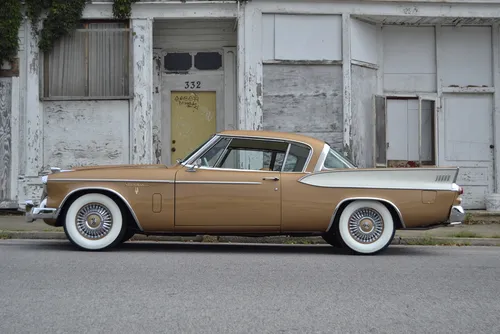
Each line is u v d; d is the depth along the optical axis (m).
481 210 13.60
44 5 12.73
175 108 14.35
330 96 13.05
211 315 5.09
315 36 13.04
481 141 13.96
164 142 14.29
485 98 14.00
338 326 4.84
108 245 8.31
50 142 12.97
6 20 12.57
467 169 13.95
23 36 12.83
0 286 6.08
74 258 7.73
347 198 8.27
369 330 4.76
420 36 13.99
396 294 5.98
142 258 7.83
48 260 7.56
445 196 8.35
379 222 8.41
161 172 8.29
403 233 11.02
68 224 8.31
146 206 8.20
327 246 9.69
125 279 6.45
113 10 12.77
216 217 8.23
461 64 14.00
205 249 9.05
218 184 8.23
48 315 5.05
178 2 12.81
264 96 12.97
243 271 7.02
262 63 12.91
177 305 5.40
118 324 4.81
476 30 14.01
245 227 8.28
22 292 5.83
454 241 10.24
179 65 14.33
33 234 10.21
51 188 8.24
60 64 12.94
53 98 12.91
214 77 14.30
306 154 8.41
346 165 8.53
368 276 6.85
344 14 13.02
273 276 6.75
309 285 6.30
